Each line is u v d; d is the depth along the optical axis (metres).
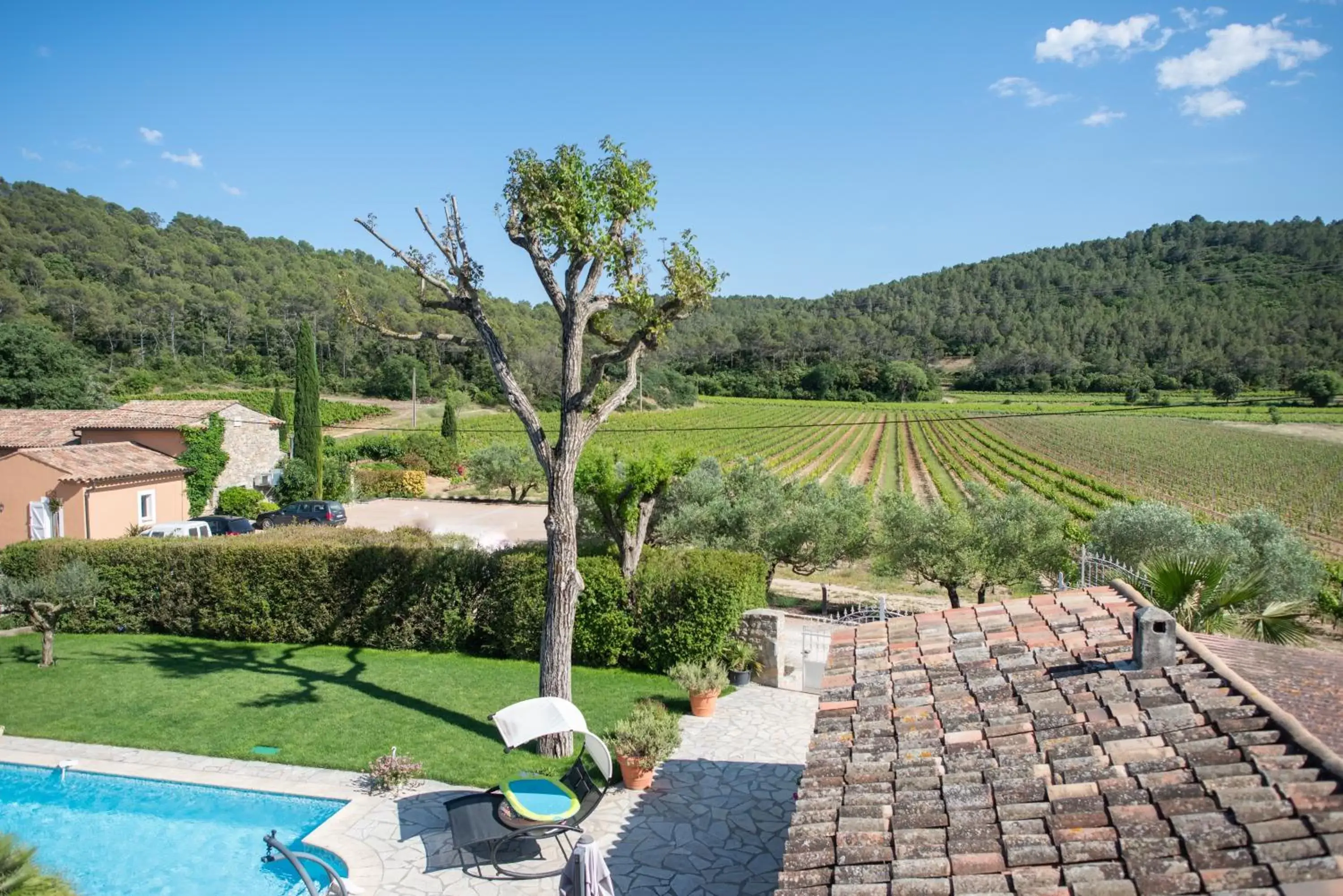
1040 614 8.73
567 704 10.53
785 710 14.91
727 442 77.06
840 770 6.26
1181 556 12.52
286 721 13.70
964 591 27.33
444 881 9.27
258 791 11.38
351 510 44.31
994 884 4.68
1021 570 21.25
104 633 19.36
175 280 128.25
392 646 18.30
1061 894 4.46
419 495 50.62
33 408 54.94
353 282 145.75
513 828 9.55
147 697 14.75
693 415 94.81
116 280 121.50
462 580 17.89
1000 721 6.40
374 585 18.27
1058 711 6.34
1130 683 6.48
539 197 12.47
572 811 9.87
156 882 9.43
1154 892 4.27
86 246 127.12
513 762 12.32
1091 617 8.30
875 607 18.73
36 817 10.88
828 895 4.94
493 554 18.05
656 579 16.77
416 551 18.16
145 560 19.20
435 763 12.21
